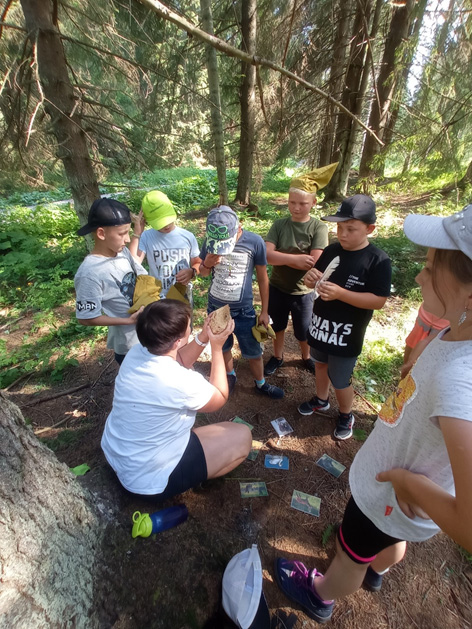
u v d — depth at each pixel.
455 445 0.66
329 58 7.48
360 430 2.41
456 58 5.06
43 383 3.00
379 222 6.68
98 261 1.97
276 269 2.63
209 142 6.05
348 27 6.94
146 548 1.52
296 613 1.49
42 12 3.08
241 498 1.92
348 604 1.53
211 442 1.76
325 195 8.89
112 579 1.40
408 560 1.70
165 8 1.83
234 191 11.17
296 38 7.24
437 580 1.63
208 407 1.58
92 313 1.97
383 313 3.91
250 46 6.91
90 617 1.27
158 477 1.56
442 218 0.77
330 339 2.01
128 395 1.49
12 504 1.11
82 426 2.45
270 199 10.29
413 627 1.47
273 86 6.84
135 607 1.37
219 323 1.71
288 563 1.58
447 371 0.73
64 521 1.32
